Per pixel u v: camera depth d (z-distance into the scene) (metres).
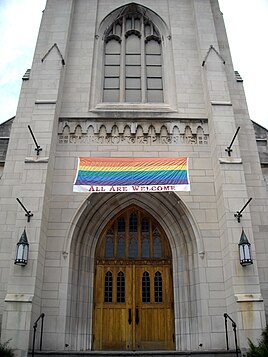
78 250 15.02
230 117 16.09
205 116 17.11
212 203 15.40
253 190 16.05
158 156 16.11
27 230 13.61
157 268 15.66
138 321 14.81
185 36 19.30
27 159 14.81
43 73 16.95
